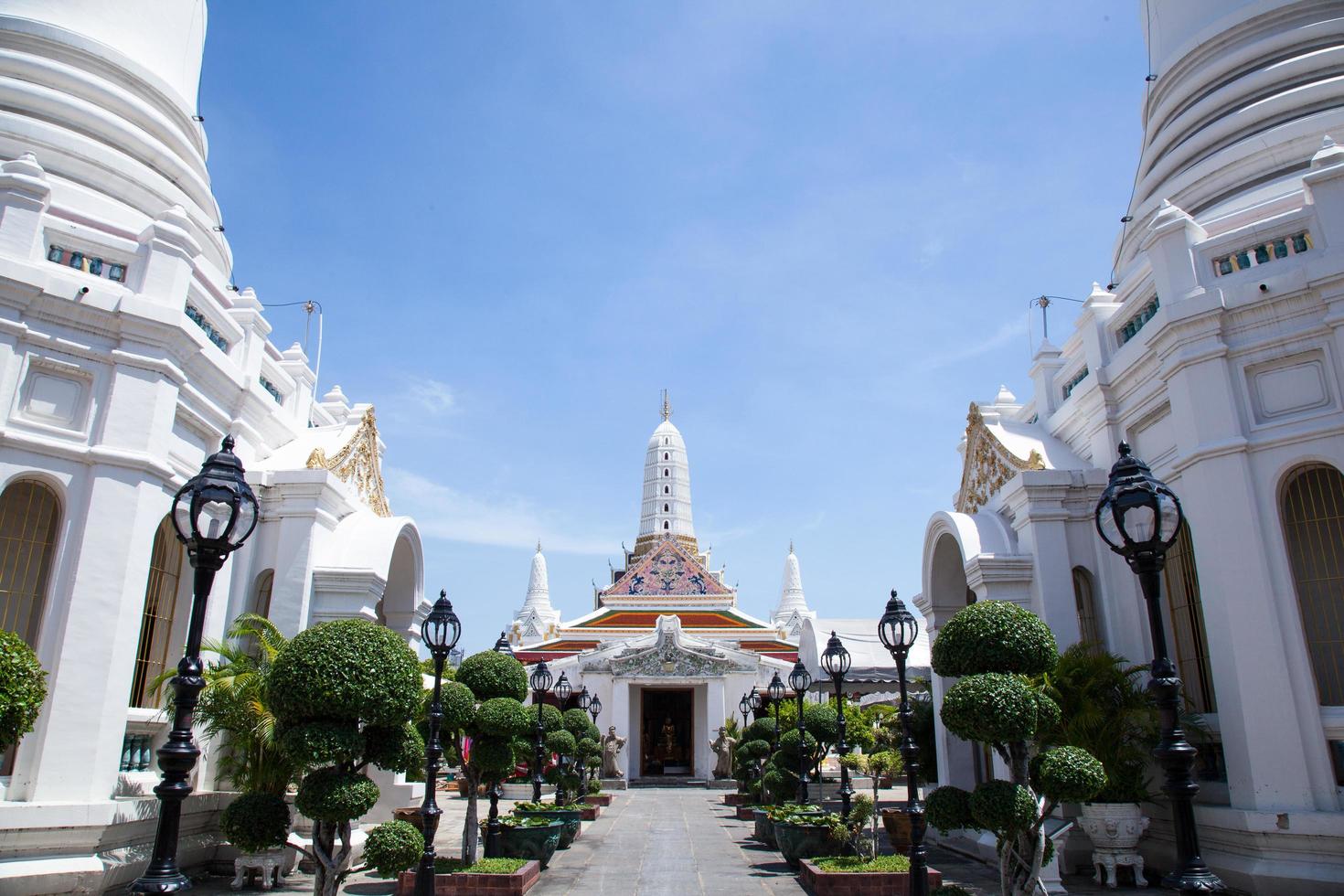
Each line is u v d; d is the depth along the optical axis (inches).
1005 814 402.9
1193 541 590.6
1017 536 737.6
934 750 893.2
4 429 554.6
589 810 1143.6
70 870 522.0
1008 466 776.9
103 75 802.8
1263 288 572.7
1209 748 601.3
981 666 473.1
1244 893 529.7
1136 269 730.8
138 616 595.5
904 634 548.4
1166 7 888.9
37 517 579.5
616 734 1925.4
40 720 541.0
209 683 596.7
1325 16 768.3
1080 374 812.6
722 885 667.4
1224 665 559.2
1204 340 593.0
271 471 743.1
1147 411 676.1
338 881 432.1
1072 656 614.9
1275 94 753.6
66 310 589.9
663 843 919.0
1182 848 320.2
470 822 671.8
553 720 1102.4
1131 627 669.3
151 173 779.4
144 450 605.3
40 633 556.7
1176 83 859.4
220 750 668.7
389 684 437.7
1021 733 422.3
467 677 727.1
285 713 428.1
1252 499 559.8
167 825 329.7
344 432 887.1
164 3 878.4
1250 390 580.4
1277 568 546.9
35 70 756.0
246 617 636.7
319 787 413.4
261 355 821.2
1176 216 631.8
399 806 804.6
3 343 565.9
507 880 594.2
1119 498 357.7
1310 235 584.1
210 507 357.1
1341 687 533.6
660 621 2015.3
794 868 738.2
